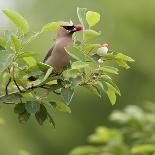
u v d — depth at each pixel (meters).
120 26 25.48
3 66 7.57
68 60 8.79
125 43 25.30
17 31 7.92
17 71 7.94
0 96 8.05
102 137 12.66
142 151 11.57
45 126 24.52
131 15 25.84
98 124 25.12
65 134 25.03
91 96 24.77
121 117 12.70
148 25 25.91
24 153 12.17
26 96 8.12
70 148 25.09
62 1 25.62
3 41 7.89
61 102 8.20
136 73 25.34
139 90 25.36
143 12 25.88
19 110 8.07
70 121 24.98
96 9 25.62
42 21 25.34
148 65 25.42
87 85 7.96
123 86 25.22
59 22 7.90
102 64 7.98
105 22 25.47
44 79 7.68
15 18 7.86
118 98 25.31
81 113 25.02
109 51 8.08
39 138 24.53
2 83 8.47
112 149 12.38
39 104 7.96
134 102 25.38
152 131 12.73
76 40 8.33
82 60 7.65
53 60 8.79
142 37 25.62
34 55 7.76
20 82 7.96
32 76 7.93
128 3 25.84
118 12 25.69
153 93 25.41
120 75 25.09
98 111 25.05
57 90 8.28
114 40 25.11
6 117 23.84
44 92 8.11
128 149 12.59
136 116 12.64
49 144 24.78
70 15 25.44
